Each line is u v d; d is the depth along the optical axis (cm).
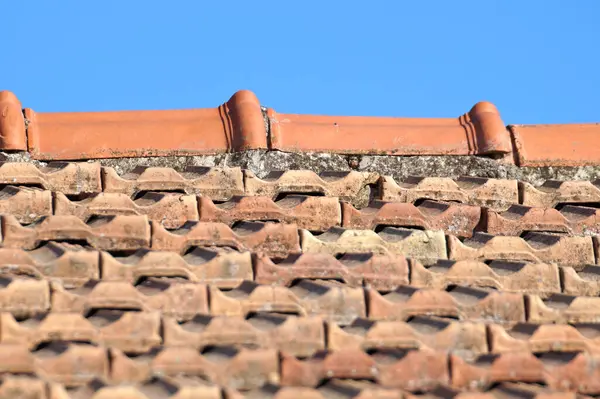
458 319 899
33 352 755
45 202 989
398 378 788
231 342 801
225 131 1197
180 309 838
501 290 972
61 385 698
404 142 1224
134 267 892
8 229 924
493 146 1233
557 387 823
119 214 1015
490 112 1264
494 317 913
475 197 1150
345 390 758
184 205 1041
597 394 831
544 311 927
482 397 759
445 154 1228
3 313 758
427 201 1137
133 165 1170
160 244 966
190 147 1182
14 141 1137
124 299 823
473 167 1234
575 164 1252
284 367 770
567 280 1002
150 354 764
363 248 1009
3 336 751
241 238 989
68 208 997
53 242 921
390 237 1055
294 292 906
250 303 858
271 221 1058
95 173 1074
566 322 930
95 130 1173
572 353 861
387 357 815
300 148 1196
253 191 1107
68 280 870
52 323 767
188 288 845
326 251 1002
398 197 1134
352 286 923
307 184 1123
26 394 667
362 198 1141
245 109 1202
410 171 1218
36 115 1174
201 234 979
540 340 866
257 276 922
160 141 1179
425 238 1032
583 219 1121
